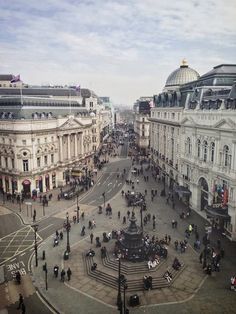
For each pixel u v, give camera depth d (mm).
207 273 42875
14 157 77812
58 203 74438
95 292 39406
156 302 37156
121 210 68875
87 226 59906
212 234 56062
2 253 49781
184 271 43656
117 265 44031
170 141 88438
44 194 82062
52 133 86312
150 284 39562
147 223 60906
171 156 87625
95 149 143500
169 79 111500
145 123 150625
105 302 37438
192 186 69875
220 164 58156
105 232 56688
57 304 37062
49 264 46125
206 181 64000
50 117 88250
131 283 40375
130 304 36438
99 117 166500
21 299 36188
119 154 146500
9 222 62844
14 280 42188
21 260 47594
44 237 55562
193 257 47500
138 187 87812
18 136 76375
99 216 65312
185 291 39219
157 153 106312
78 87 138000
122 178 98062
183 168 75312
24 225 61219
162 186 89000
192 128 69188
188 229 56000
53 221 63125
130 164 121188
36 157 80250
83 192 83375
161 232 56594
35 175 79812
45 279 41125
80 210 69188
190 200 71375
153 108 113438
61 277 41625
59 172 90062
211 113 60562
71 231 57625
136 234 46000
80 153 106125
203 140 64312
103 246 50625
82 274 43406
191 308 36000
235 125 52219
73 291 39656
